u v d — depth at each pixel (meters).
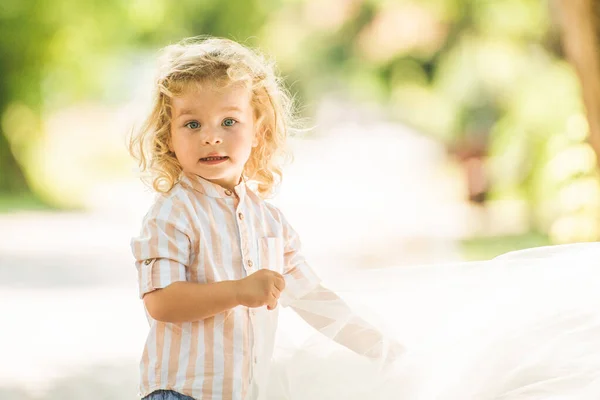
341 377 4.10
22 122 25.02
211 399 3.70
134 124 4.30
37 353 8.06
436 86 21.44
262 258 4.02
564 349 3.73
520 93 18.50
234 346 3.76
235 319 3.78
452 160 20.52
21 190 24.91
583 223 14.51
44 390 6.84
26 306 10.53
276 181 4.48
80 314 9.94
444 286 4.36
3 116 25.09
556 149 16.47
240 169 4.05
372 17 22.52
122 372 7.29
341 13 22.81
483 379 3.78
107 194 24.05
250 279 3.60
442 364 3.99
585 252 4.45
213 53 4.06
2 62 25.27
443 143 20.86
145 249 3.76
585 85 9.16
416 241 16.20
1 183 24.97
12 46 25.20
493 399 3.70
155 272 3.72
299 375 4.11
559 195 15.80
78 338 8.66
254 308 3.88
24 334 8.93
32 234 17.75
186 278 3.82
